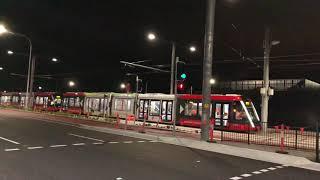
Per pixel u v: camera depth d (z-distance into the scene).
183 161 12.10
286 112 47.28
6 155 11.76
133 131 22.45
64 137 17.89
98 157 12.08
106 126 25.83
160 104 32.12
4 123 25.91
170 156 13.15
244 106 26.34
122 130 22.81
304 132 21.67
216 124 27.47
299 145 17.70
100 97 40.91
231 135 21.89
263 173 10.62
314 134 20.47
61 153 12.59
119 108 37.22
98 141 16.91
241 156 14.18
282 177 10.17
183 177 9.45
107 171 9.76
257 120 26.72
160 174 9.70
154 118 32.38
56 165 10.31
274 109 48.50
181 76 19.78
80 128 24.72
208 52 18.69
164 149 15.09
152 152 14.02
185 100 30.17
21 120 30.08
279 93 48.53
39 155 11.95
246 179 9.62
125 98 36.66
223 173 10.27
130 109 35.59
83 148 14.14
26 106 48.16
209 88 18.61
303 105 46.03
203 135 18.41
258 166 11.86
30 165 10.18
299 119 45.50
